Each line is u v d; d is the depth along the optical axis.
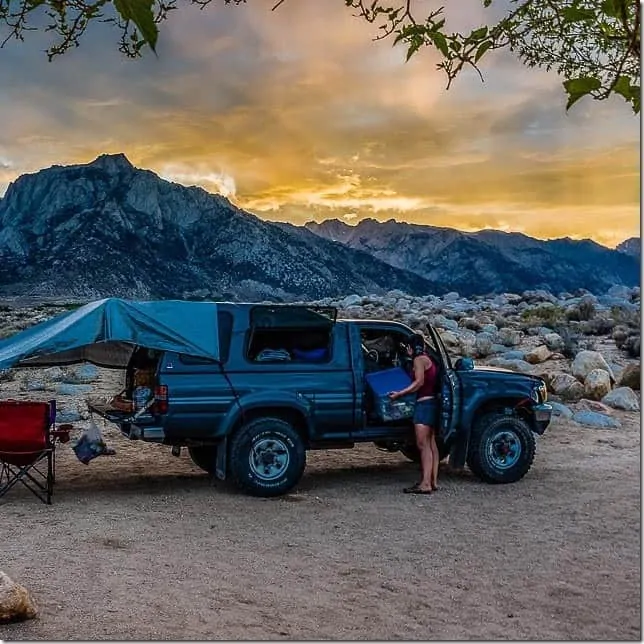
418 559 7.20
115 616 5.70
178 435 8.97
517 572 6.88
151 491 9.66
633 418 15.41
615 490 9.82
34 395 17.80
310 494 9.52
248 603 6.07
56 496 9.40
